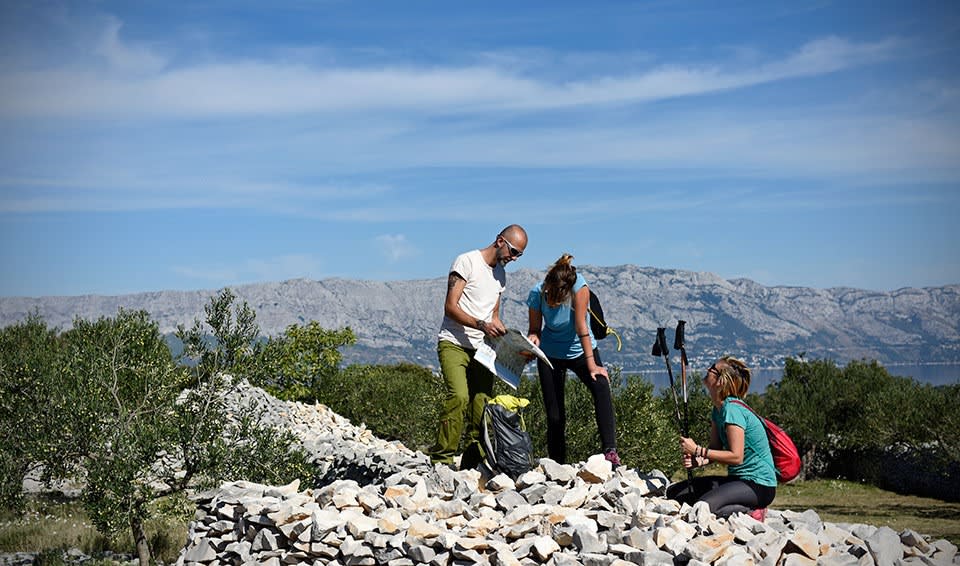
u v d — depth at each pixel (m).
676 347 6.82
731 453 6.43
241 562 6.49
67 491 14.00
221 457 9.57
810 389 29.31
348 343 25.14
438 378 19.09
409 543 5.86
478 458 7.50
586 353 7.07
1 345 14.54
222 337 10.20
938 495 23.08
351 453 12.28
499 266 7.28
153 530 10.76
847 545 6.24
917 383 26.02
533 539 5.80
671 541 5.60
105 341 10.69
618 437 15.75
